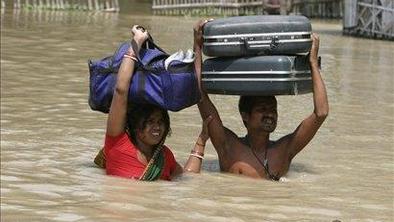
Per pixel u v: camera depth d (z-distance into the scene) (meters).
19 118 18.81
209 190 12.34
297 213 11.05
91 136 16.80
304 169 14.39
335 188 12.87
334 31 57.22
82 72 28.36
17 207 10.77
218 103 22.12
